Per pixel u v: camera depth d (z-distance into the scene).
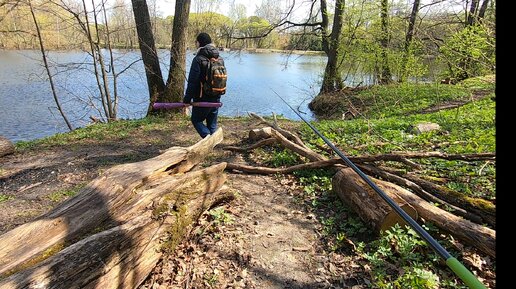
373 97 14.53
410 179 4.66
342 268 3.29
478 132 6.87
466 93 13.32
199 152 4.57
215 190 4.15
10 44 14.79
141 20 10.77
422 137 6.87
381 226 3.58
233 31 18.28
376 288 2.97
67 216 2.91
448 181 4.73
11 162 6.98
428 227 3.59
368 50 16.52
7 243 2.60
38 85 20.14
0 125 13.84
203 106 5.91
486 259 3.22
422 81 17.45
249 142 7.31
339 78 17.89
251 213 4.33
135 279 2.84
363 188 4.02
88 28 11.40
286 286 3.11
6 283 2.17
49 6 11.30
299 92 21.14
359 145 6.66
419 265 3.11
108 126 9.67
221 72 5.83
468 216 3.84
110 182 3.31
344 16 16.84
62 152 7.48
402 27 15.73
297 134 8.03
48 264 2.33
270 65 33.28
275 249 3.60
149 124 9.75
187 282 3.10
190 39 15.34
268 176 5.51
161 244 3.16
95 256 2.52
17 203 5.03
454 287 2.90
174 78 10.80
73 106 16.67
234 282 3.13
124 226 2.85
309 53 26.44
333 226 3.98
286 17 18.03
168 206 3.39
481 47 8.08
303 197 4.73
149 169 3.64
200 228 3.83
